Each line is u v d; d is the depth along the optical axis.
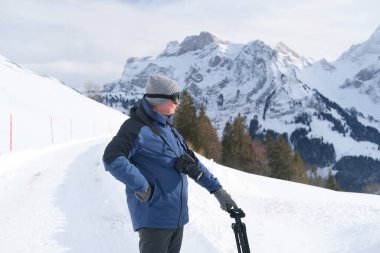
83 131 67.00
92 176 13.23
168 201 3.27
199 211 8.11
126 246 6.07
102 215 7.80
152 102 3.30
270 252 5.82
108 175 12.88
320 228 7.25
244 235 3.38
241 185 15.73
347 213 8.45
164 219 3.25
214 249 5.64
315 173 116.19
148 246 3.27
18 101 69.31
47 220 7.62
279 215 8.30
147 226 3.23
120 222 7.25
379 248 5.68
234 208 3.50
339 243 6.28
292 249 6.01
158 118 3.30
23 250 6.04
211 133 67.06
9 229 7.11
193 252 5.65
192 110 62.16
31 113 64.69
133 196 3.32
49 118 66.62
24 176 13.61
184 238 6.19
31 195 10.17
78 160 18.98
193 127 61.62
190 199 9.24
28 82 84.62
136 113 3.29
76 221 7.49
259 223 7.50
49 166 16.58
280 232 6.91
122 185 10.77
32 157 21.28
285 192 17.47
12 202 9.36
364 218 7.98
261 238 6.45
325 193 18.39
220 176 15.88
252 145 69.00
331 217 8.05
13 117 57.41
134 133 3.16
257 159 67.75
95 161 18.20
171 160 3.31
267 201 9.91
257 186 18.39
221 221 7.42
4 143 43.88
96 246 6.11
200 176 3.34
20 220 7.70
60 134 57.88
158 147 3.26
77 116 75.62
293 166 68.38
